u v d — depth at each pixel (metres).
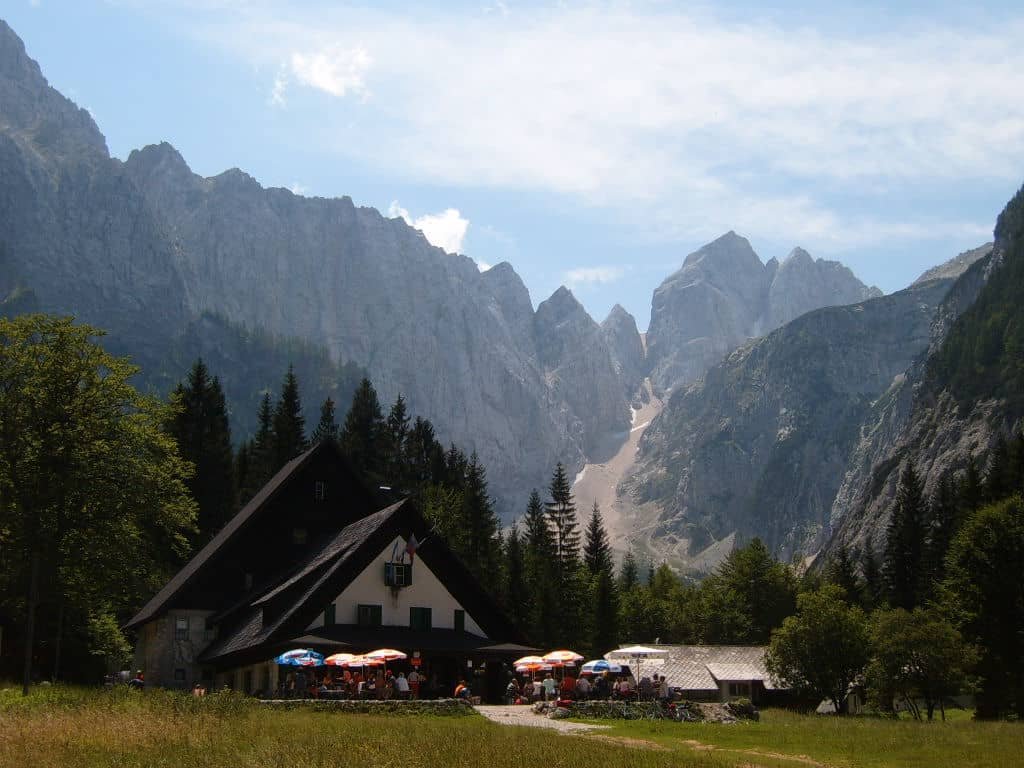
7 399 64.69
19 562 66.19
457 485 163.25
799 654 97.12
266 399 158.50
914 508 159.38
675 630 158.62
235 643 73.25
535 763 33.84
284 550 82.94
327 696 58.66
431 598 71.19
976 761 41.09
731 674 109.31
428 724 45.34
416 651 66.81
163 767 32.88
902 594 147.12
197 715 42.94
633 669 80.94
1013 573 85.56
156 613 80.12
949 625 87.31
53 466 63.72
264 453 145.12
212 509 130.88
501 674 72.69
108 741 36.84
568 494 172.38
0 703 50.00
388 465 158.62
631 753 37.22
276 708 49.81
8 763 33.41
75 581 68.38
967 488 137.12
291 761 33.12
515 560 129.00
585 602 133.88
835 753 43.06
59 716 42.31
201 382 138.50
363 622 69.38
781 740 46.62
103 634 88.94
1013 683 85.44
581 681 61.22
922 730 52.28
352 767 32.44
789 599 164.25
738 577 167.75
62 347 66.56
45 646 84.75
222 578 81.62
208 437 134.00
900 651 86.38
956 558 88.88
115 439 66.62
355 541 71.69
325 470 84.94
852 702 104.31
